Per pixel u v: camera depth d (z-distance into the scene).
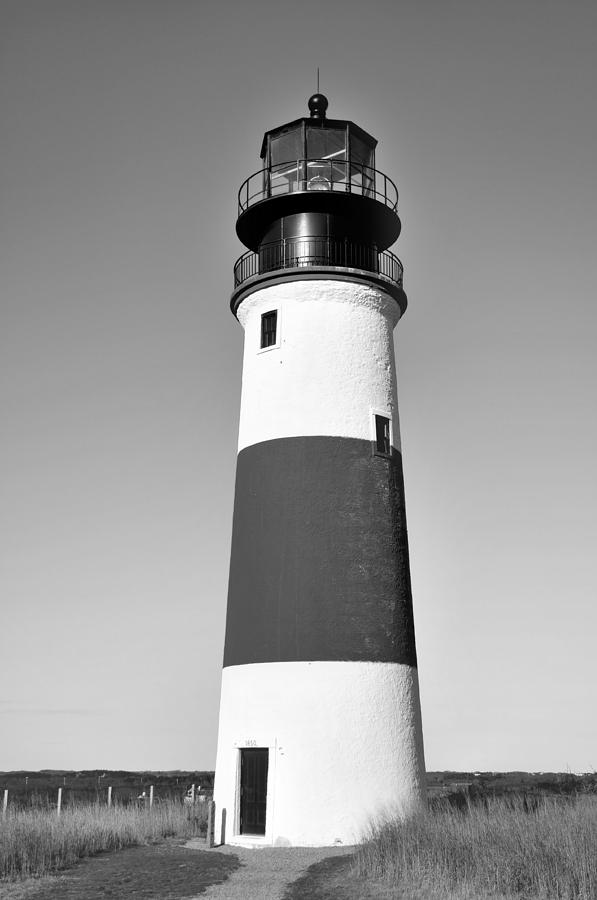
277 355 23.69
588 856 13.87
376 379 23.94
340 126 25.72
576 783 27.97
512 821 16.94
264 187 25.62
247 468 23.56
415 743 21.75
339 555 22.02
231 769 21.52
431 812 19.95
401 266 25.98
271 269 24.62
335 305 23.94
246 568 22.67
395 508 23.33
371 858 16.38
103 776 75.25
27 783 58.34
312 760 20.55
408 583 23.39
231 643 22.61
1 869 16.77
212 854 19.39
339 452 22.80
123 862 18.17
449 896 13.48
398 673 21.78
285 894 14.30
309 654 21.23
